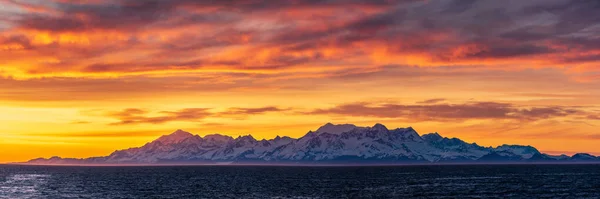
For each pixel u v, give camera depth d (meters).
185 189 174.50
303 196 142.25
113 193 158.12
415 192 154.12
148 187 186.75
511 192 153.12
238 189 172.62
